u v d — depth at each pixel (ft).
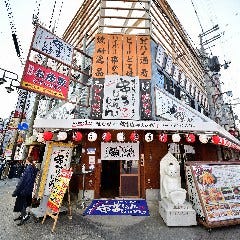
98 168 36.40
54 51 29.55
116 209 29.17
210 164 25.08
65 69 51.85
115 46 40.42
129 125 33.63
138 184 36.52
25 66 25.32
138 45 40.75
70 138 38.04
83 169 33.22
